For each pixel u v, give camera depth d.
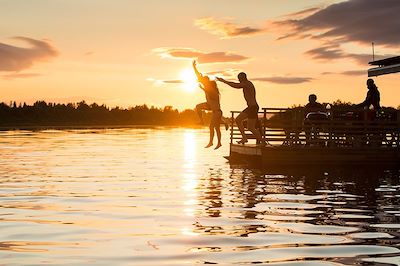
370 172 13.78
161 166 15.27
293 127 15.85
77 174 12.85
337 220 6.96
